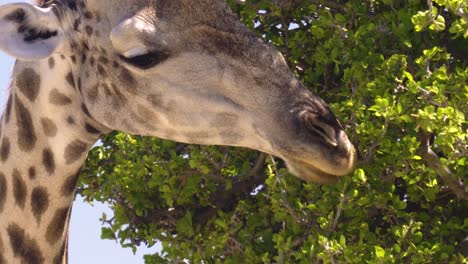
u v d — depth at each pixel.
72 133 15.03
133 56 14.47
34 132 15.05
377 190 17.47
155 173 19.36
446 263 17.56
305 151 14.12
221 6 14.53
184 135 14.77
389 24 18.28
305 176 14.44
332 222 17.39
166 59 14.45
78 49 14.81
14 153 15.11
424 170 17.23
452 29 16.34
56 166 15.05
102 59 14.71
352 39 17.75
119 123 14.88
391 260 16.70
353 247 17.16
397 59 17.31
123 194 19.92
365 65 17.34
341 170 14.15
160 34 14.41
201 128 14.61
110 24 14.59
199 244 19.50
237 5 19.56
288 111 14.24
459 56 19.02
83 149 15.14
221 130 14.57
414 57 18.55
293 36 19.55
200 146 19.52
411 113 16.92
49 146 15.05
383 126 16.83
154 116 14.71
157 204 20.03
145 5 14.52
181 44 14.42
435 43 18.62
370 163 17.33
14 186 15.12
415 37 18.28
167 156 19.97
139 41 14.39
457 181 17.39
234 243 19.36
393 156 17.20
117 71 14.66
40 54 14.49
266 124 14.30
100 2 14.68
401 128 17.27
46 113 15.00
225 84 14.41
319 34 18.30
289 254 18.00
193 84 14.47
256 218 19.22
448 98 17.88
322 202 17.55
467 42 18.89
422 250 17.27
